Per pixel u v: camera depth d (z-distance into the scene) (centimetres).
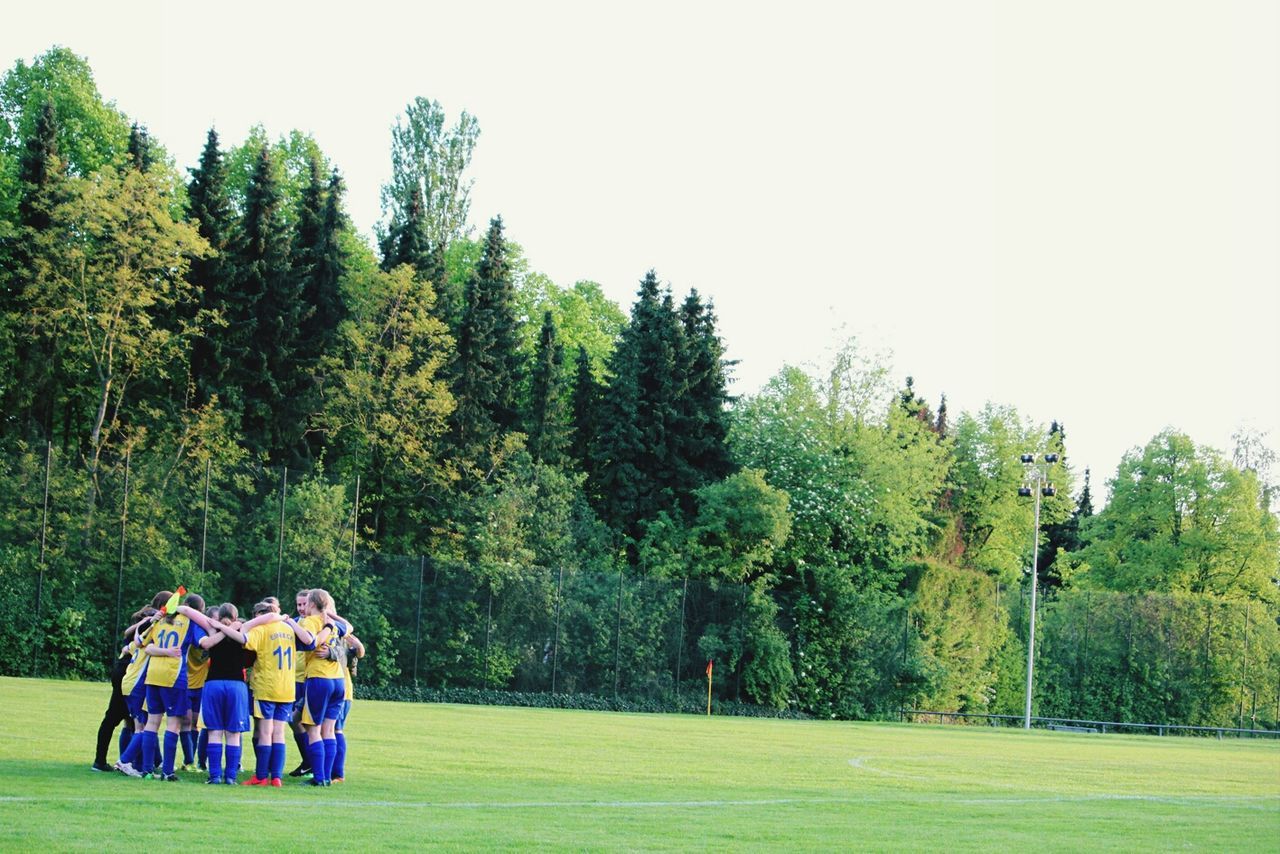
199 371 9506
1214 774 4884
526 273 14175
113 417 9319
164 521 7950
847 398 12500
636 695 9081
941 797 3209
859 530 10912
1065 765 4934
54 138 9331
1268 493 14675
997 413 15538
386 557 8488
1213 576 13338
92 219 8981
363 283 10800
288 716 2644
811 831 2300
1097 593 11231
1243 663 11338
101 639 7656
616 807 2562
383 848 1819
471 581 8638
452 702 8381
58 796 2191
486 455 10412
